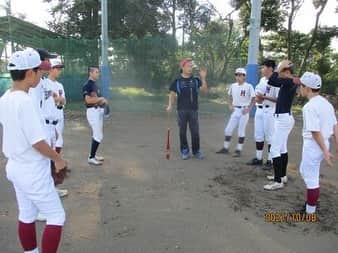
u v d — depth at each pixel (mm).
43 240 3223
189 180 6211
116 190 5691
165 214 4855
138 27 22500
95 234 4293
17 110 2961
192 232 4375
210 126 11594
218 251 3973
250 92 7668
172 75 18469
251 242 4184
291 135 10539
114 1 22281
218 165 7141
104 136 9719
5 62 16797
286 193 5688
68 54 16766
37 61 3084
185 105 7445
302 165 4844
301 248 4098
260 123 6938
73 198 5344
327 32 21250
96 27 23859
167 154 7547
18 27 19297
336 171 6910
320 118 4562
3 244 4043
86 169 6723
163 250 3967
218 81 17859
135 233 4328
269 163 7090
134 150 8258
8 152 3100
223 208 5078
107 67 16141
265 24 22344
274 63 6512
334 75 22172
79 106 15383
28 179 3070
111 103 16266
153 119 12656
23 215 3371
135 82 18750
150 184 5992
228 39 18172
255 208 5102
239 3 21203
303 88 4703
